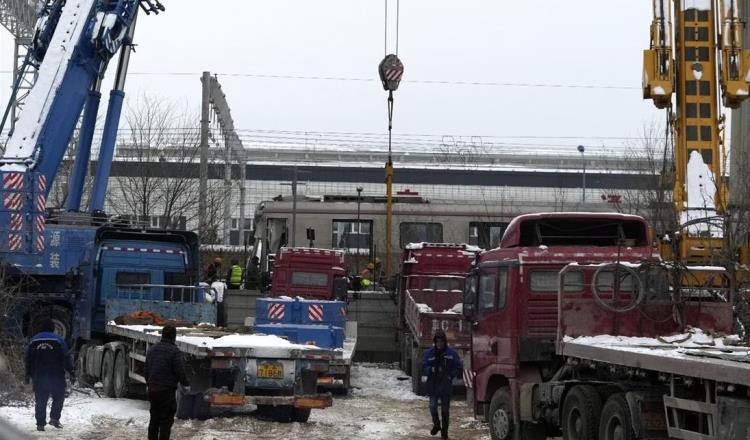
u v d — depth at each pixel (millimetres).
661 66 24000
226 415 19875
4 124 28328
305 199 41219
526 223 17750
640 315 15008
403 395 26234
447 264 30688
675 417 11891
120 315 24562
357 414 21531
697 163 24000
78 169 29766
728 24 24141
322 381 25078
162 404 14875
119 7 28438
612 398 13211
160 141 50719
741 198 30875
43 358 16891
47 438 15977
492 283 17438
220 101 43250
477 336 18031
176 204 51125
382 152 83750
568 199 70188
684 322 15047
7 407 19359
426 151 84875
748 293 16062
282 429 17984
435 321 26281
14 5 41562
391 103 34812
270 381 18641
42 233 26562
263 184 80375
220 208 55312
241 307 34625
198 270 26484
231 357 18547
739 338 14312
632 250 16344
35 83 27656
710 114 24219
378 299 33938
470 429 19344
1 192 26594
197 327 23453
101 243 25703
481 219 40938
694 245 22875
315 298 31719
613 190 55125
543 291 16438
